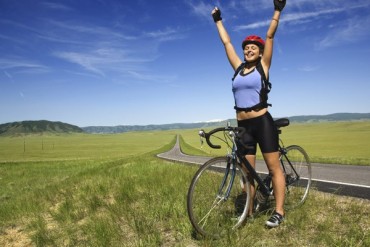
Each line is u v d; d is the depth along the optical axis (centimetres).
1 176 2816
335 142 9725
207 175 399
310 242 377
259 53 434
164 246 409
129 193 698
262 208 487
